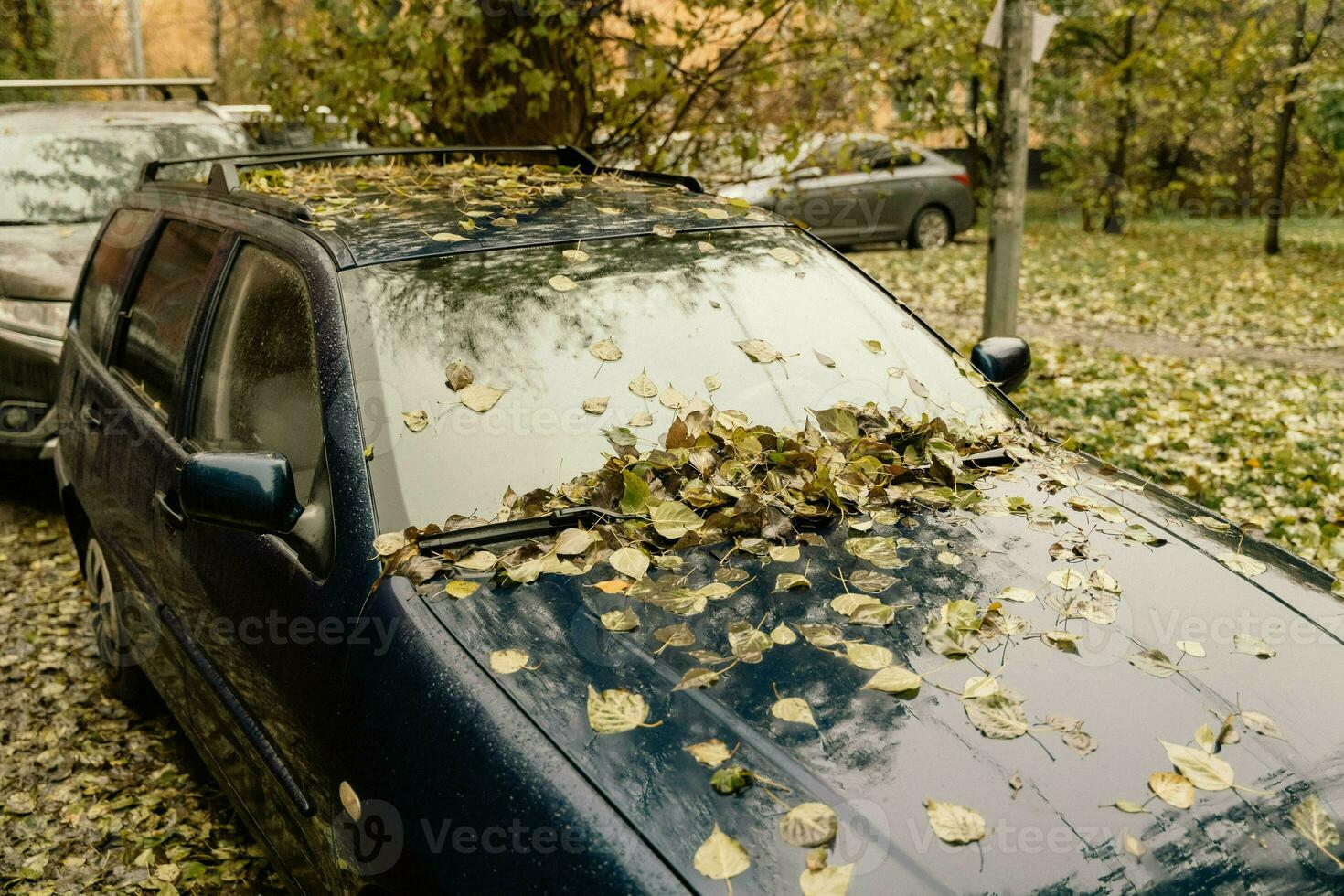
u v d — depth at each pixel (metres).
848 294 3.12
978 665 1.95
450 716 1.85
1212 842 1.63
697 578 2.18
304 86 6.60
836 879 1.51
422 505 2.29
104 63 25.42
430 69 6.40
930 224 17.02
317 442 2.43
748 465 2.53
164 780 3.63
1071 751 1.76
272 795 2.50
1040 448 2.88
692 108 7.12
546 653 1.93
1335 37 17.77
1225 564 2.37
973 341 10.15
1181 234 20.48
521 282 2.73
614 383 2.60
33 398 5.77
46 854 3.27
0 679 4.30
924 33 6.76
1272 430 6.96
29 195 6.68
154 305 3.52
